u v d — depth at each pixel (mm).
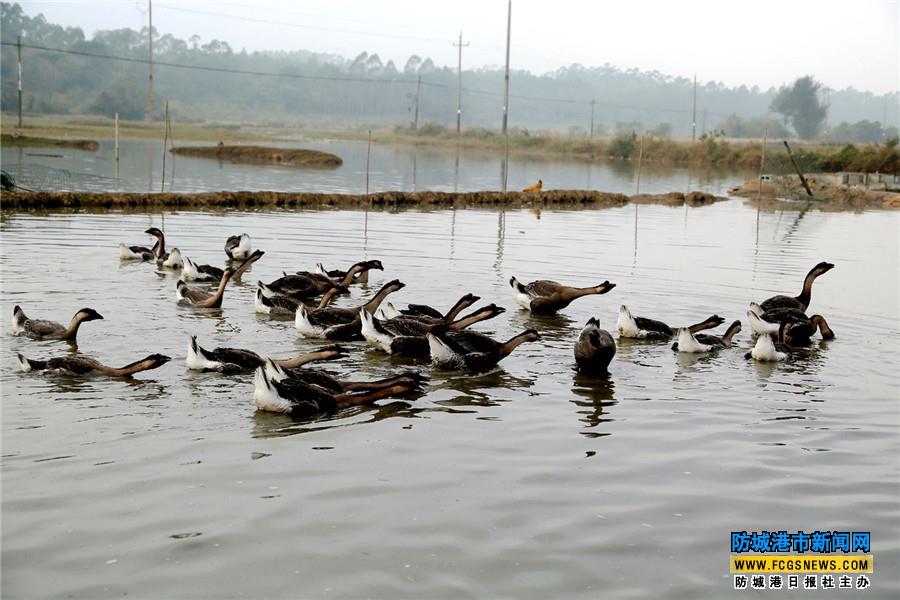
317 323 14297
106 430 9766
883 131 168750
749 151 84812
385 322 13828
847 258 24828
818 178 55062
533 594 6703
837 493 8641
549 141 105875
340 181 46562
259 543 7359
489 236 26797
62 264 19172
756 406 11297
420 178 51719
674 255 24219
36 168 45281
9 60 173750
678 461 9336
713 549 7477
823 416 10945
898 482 8938
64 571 6891
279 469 8836
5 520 7633
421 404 11141
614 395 11664
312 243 23953
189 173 47531
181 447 9344
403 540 7453
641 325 14883
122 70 187125
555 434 10078
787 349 14172
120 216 28484
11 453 9031
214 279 18312
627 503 8273
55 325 13359
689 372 12883
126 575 6852
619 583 6898
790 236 29953
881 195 46156
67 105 159000
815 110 168500
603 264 22078
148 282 17781
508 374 12633
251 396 11148
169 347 13203
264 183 43031
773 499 8469
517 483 8648
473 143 108688
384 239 25188
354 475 8734
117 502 8016
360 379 12141
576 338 14805
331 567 7016
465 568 7043
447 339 12828
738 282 20250
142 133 94750
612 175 64062
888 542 7695
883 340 15203
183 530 7543
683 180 61594
